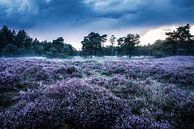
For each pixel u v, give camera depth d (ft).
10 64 49.39
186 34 226.38
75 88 22.07
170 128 14.89
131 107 20.08
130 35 287.89
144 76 41.16
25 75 36.81
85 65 69.41
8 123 14.40
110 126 15.53
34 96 21.36
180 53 214.28
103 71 51.13
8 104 20.92
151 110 18.89
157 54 214.69
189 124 15.93
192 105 19.06
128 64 68.28
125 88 27.86
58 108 16.96
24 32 360.07
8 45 268.62
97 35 329.93
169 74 41.32
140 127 14.49
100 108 17.12
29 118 15.01
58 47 283.18
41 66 48.16
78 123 15.55
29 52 328.29
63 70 43.83
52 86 23.39
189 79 36.01
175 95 23.24
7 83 28.04
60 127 15.24
